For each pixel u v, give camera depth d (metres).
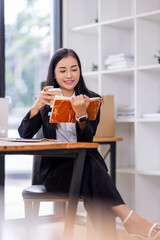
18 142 1.92
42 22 8.72
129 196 3.67
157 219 3.37
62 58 2.34
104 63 3.53
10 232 2.97
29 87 9.39
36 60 9.24
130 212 1.97
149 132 3.36
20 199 4.71
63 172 2.16
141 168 3.29
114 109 3.55
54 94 2.18
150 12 3.19
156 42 3.45
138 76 3.29
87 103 2.04
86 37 3.86
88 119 2.17
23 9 8.59
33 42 9.09
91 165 2.03
